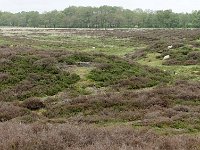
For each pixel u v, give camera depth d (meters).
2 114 17.66
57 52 33.22
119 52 54.19
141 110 18.70
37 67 28.14
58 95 23.64
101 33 98.44
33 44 57.91
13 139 9.17
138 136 10.61
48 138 9.35
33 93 23.70
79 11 176.00
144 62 41.62
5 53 30.98
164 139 10.25
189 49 43.75
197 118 16.77
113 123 16.66
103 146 8.75
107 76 27.94
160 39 65.38
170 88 23.59
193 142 10.14
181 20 162.00
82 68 29.62
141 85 26.25
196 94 21.77
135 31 99.56
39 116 18.08
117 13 174.62
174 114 17.52
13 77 25.95
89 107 19.69
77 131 10.56
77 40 75.19
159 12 164.50
